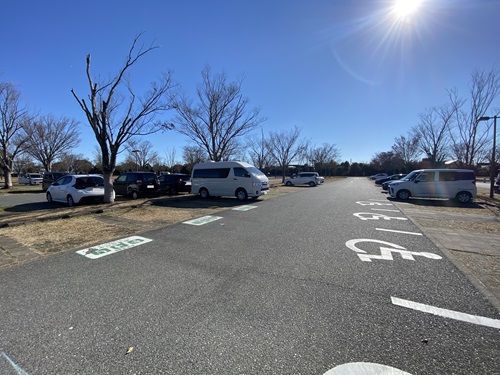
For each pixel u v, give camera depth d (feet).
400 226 23.81
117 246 17.46
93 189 37.73
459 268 13.55
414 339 7.85
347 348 7.44
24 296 10.59
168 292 10.90
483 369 6.66
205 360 6.98
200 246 17.48
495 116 44.96
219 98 61.52
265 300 10.21
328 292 10.89
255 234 20.74
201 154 143.84
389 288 11.26
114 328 8.41
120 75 36.99
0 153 79.77
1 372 6.59
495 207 36.76
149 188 46.80
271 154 120.67
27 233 20.90
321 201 43.88
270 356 7.12
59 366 6.80
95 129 36.47
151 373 6.53
